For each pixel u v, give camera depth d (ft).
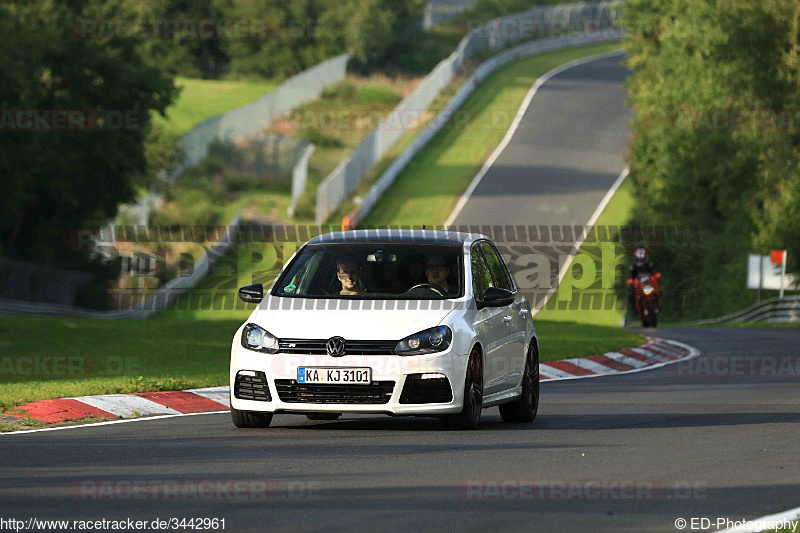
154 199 622.13
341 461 107.96
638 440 126.31
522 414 147.13
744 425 141.90
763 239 505.66
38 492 90.94
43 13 526.57
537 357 154.71
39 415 142.00
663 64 573.33
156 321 319.88
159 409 155.53
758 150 517.55
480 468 104.53
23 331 274.77
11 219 546.26
